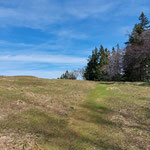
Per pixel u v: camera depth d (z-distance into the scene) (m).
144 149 3.97
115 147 4.05
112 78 40.75
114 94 11.73
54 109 7.39
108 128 5.40
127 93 11.98
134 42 29.86
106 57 47.34
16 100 7.93
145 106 8.08
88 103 9.10
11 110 6.37
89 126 5.53
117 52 32.72
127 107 8.07
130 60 27.11
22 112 6.30
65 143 4.13
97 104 8.86
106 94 11.91
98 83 22.58
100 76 45.59
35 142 4.00
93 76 48.94
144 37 21.06
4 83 13.45
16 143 3.84
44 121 5.62
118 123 5.91
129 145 4.18
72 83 18.95
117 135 4.82
